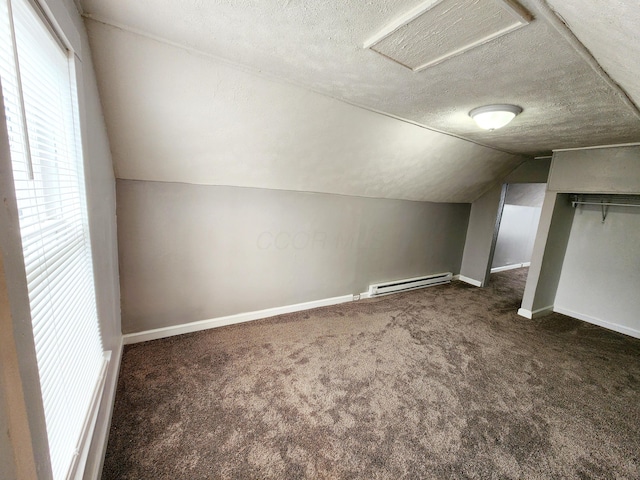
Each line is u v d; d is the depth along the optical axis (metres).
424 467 1.39
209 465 1.32
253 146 2.12
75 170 1.07
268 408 1.69
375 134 2.42
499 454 1.48
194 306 2.48
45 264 0.73
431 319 3.11
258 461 1.36
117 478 1.23
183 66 1.46
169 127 1.78
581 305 3.36
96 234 1.32
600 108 1.78
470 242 4.60
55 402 0.78
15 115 0.61
